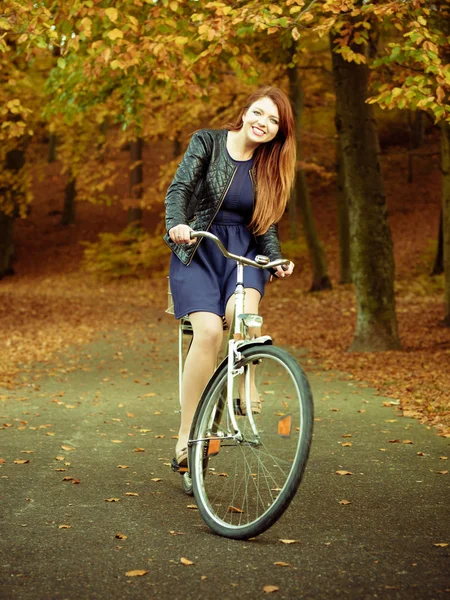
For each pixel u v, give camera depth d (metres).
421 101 6.82
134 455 5.01
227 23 7.32
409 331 13.33
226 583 2.70
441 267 20.69
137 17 9.02
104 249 26.08
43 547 3.10
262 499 3.71
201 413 3.63
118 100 11.95
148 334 14.14
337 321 15.61
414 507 3.75
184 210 3.66
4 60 10.95
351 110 10.76
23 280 27.14
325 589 2.64
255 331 3.66
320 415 6.55
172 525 3.44
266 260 3.60
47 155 42.19
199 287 3.75
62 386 8.47
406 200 29.58
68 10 8.05
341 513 3.63
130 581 2.72
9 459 4.82
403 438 5.52
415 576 2.76
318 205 31.22
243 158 3.80
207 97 10.43
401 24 7.77
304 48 9.02
